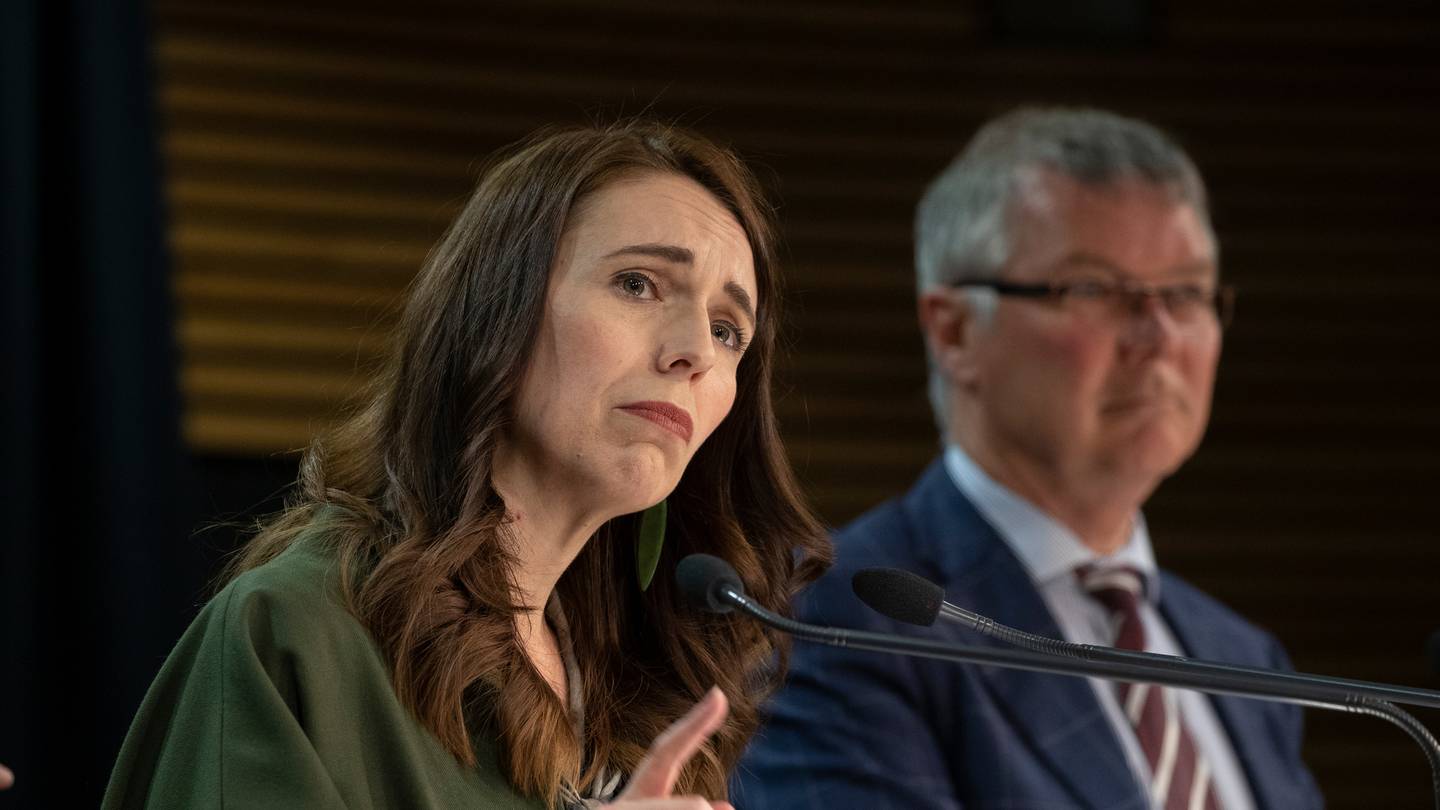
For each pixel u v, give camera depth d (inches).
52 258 421.7
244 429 584.1
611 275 210.1
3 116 408.5
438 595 200.8
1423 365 701.9
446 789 195.8
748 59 684.1
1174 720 338.0
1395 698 192.5
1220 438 689.6
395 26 642.8
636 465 207.9
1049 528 348.8
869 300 674.8
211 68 609.6
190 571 426.3
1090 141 365.7
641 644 243.9
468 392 207.5
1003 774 314.3
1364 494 690.2
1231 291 368.2
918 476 665.6
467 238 215.3
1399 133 715.4
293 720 183.0
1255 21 720.3
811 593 329.1
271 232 604.1
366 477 215.5
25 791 393.4
